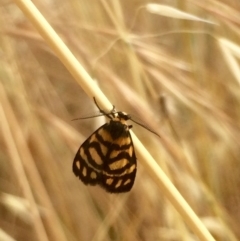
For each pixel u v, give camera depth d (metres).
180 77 0.14
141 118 0.14
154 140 0.14
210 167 0.15
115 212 0.14
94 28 0.13
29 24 0.13
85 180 0.11
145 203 0.14
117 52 0.14
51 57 0.15
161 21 0.15
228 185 0.15
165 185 0.10
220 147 0.15
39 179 0.13
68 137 0.14
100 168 0.11
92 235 0.14
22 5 0.10
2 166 0.14
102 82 0.13
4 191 0.14
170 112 0.14
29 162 0.13
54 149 0.14
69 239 0.14
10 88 0.13
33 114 0.13
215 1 0.13
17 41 0.14
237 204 0.15
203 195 0.14
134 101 0.13
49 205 0.13
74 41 0.13
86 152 0.11
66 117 0.15
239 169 0.15
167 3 0.14
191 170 0.13
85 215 0.14
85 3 0.13
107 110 0.10
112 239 0.14
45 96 0.14
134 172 0.11
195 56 0.14
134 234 0.14
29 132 0.13
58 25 0.13
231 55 0.13
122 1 0.14
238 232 0.14
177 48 0.15
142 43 0.13
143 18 0.14
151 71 0.13
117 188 0.11
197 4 0.13
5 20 0.13
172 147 0.13
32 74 0.14
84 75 0.10
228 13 0.13
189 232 0.15
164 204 0.14
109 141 0.11
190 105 0.14
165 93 0.14
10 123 0.13
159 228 0.14
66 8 0.13
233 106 0.14
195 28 0.14
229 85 0.14
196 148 0.14
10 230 0.14
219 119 0.14
